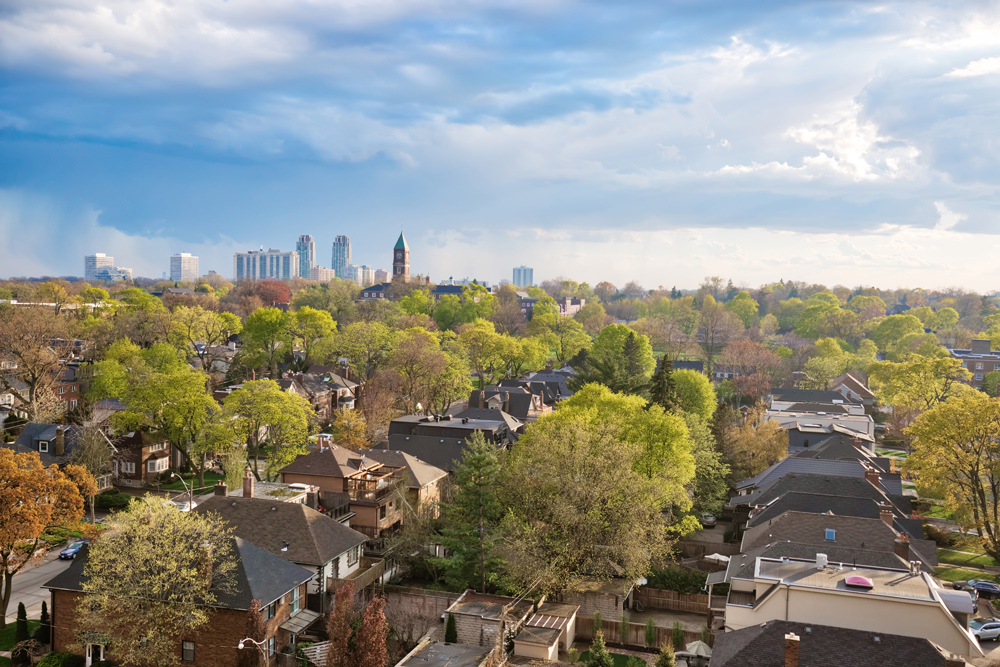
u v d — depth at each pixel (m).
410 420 94.12
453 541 57.28
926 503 83.56
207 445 79.50
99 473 78.81
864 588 40.88
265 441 103.12
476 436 65.88
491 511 57.88
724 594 55.44
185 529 43.41
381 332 140.88
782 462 79.44
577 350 182.12
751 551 51.41
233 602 42.19
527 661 44.28
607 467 57.75
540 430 71.31
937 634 39.19
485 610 50.38
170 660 41.75
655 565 60.88
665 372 95.56
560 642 48.78
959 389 114.81
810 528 53.19
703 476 77.50
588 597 54.34
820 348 180.88
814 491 67.00
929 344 178.25
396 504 66.19
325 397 122.25
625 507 55.84
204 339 142.88
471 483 58.66
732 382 158.12
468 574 56.97
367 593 53.78
